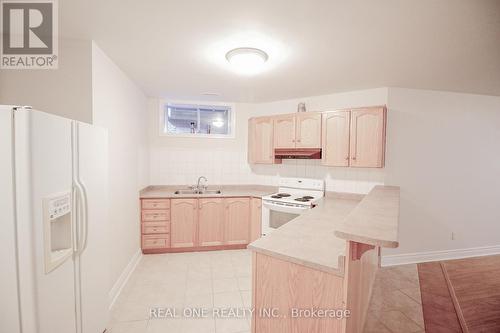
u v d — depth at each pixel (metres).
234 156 4.11
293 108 3.74
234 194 3.62
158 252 3.46
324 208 2.62
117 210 2.43
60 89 1.87
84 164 1.54
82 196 1.46
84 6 1.46
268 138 3.61
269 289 1.42
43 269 1.17
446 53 2.05
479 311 2.25
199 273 2.87
